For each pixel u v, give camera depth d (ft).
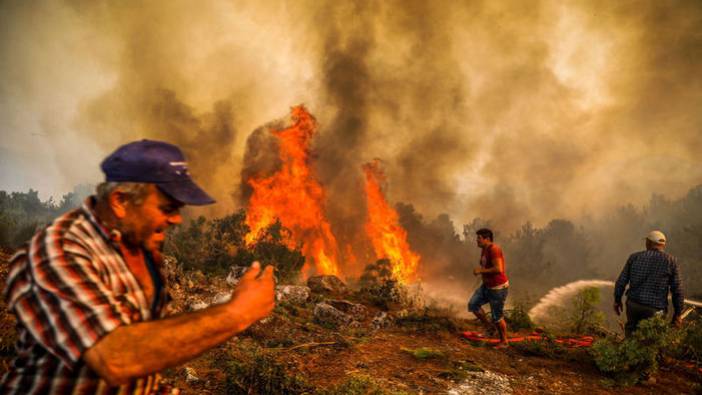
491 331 24.48
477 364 19.22
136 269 4.35
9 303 3.61
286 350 18.90
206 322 3.56
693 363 21.58
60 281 3.49
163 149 4.09
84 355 3.31
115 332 3.36
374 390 14.40
